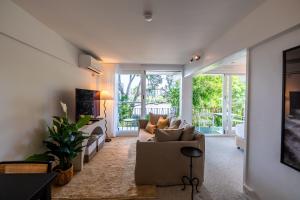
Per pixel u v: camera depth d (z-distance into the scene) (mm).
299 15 1548
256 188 2271
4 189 1005
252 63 2342
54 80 3174
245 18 2389
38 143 2717
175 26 2734
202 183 2781
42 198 1116
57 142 2775
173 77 6402
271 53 1986
